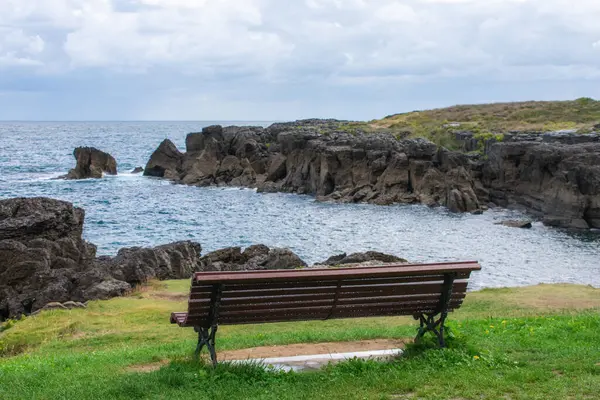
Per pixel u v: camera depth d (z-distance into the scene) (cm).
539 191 7731
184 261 3769
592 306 2355
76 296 2828
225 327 1938
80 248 3775
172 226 6919
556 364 953
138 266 3275
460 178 8338
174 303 2597
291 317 994
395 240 6022
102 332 1997
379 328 1588
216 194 9862
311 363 1034
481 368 930
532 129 11644
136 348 1489
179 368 960
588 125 10819
